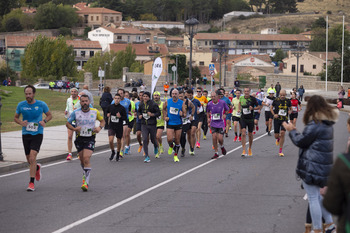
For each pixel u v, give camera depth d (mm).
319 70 139750
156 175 16281
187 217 10781
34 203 12195
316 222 8891
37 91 65500
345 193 5008
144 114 19422
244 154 20969
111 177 15914
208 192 13500
